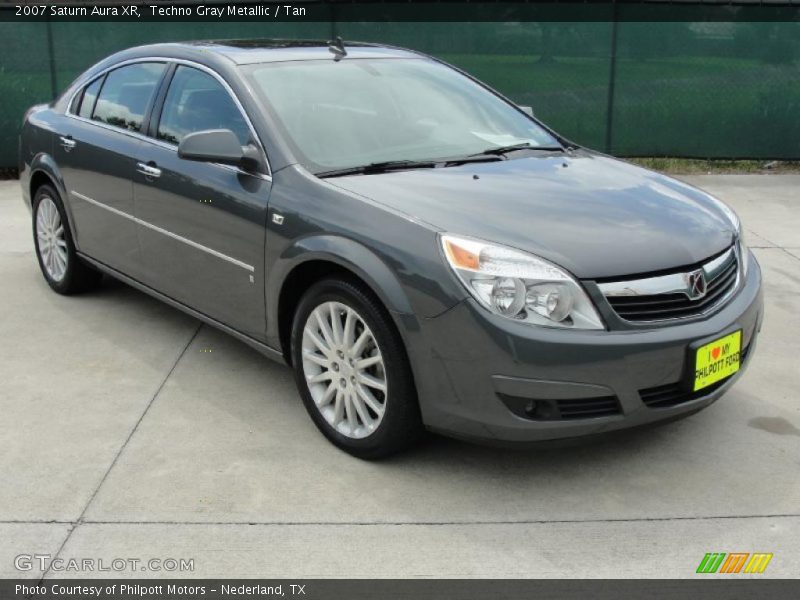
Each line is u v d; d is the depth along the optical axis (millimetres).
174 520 3031
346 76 4246
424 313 3031
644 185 3789
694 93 9617
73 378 4234
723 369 3244
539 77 9602
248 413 3863
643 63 9539
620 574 2758
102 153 4719
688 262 3166
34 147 5461
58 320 5039
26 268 6109
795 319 5133
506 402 2977
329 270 3520
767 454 3520
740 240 3664
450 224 3135
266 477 3320
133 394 4055
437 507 3129
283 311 3701
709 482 3305
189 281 4219
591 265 3010
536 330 2918
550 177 3734
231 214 3805
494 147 4113
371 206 3295
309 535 2955
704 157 9797
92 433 3668
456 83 4602
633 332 3008
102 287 5656
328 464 3420
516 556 2848
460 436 3117
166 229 4277
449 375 3027
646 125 9727
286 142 3725
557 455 3502
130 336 4789
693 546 2906
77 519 3035
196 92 4238
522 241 3059
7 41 9359
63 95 5480
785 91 9578
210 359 4473
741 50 9484
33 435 3645
